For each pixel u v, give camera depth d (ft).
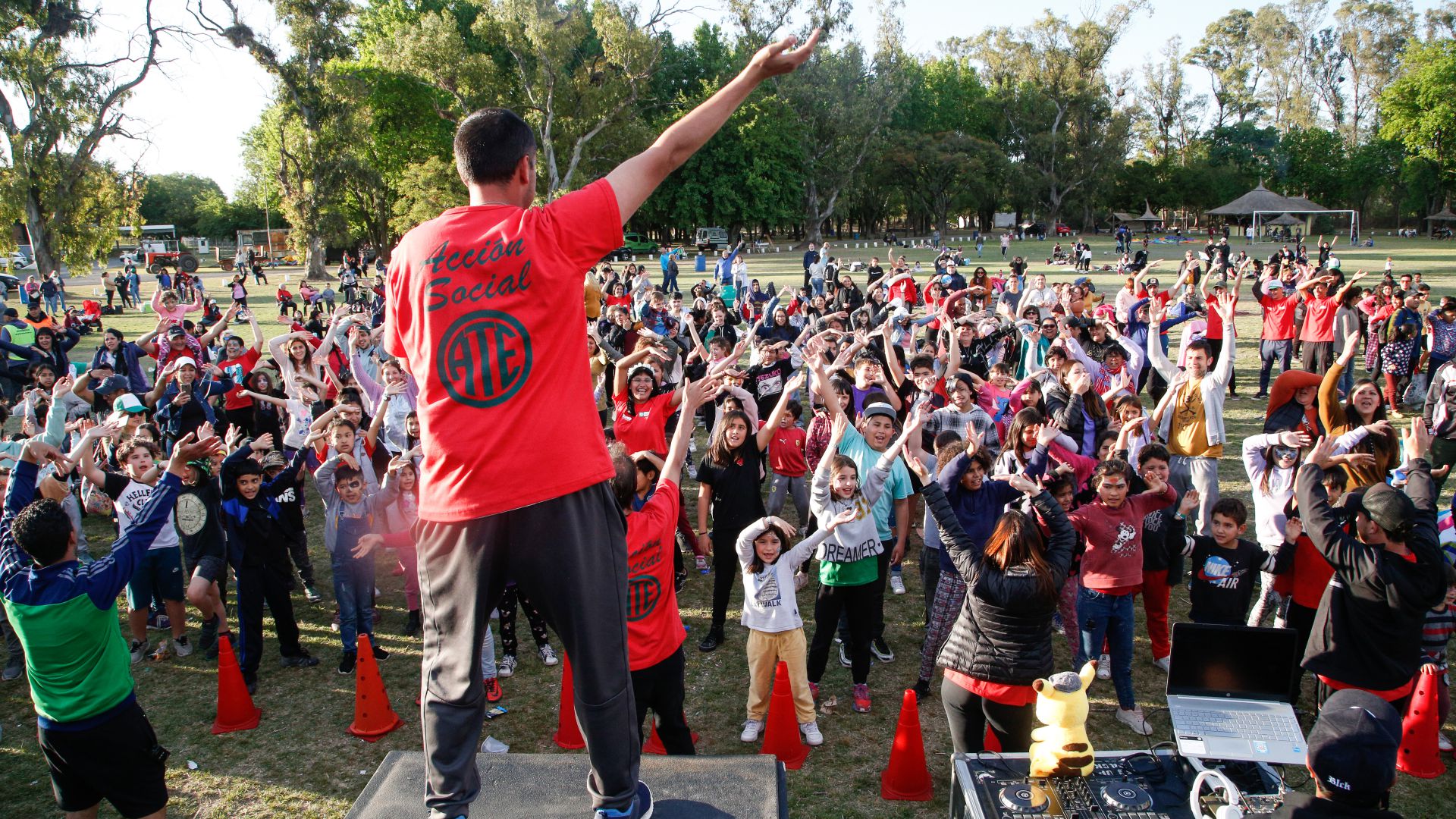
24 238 166.50
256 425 36.42
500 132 6.58
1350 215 250.78
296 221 151.02
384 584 27.96
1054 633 24.36
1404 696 15.64
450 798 6.19
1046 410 28.09
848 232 296.71
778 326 46.32
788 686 18.42
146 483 22.13
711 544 28.76
